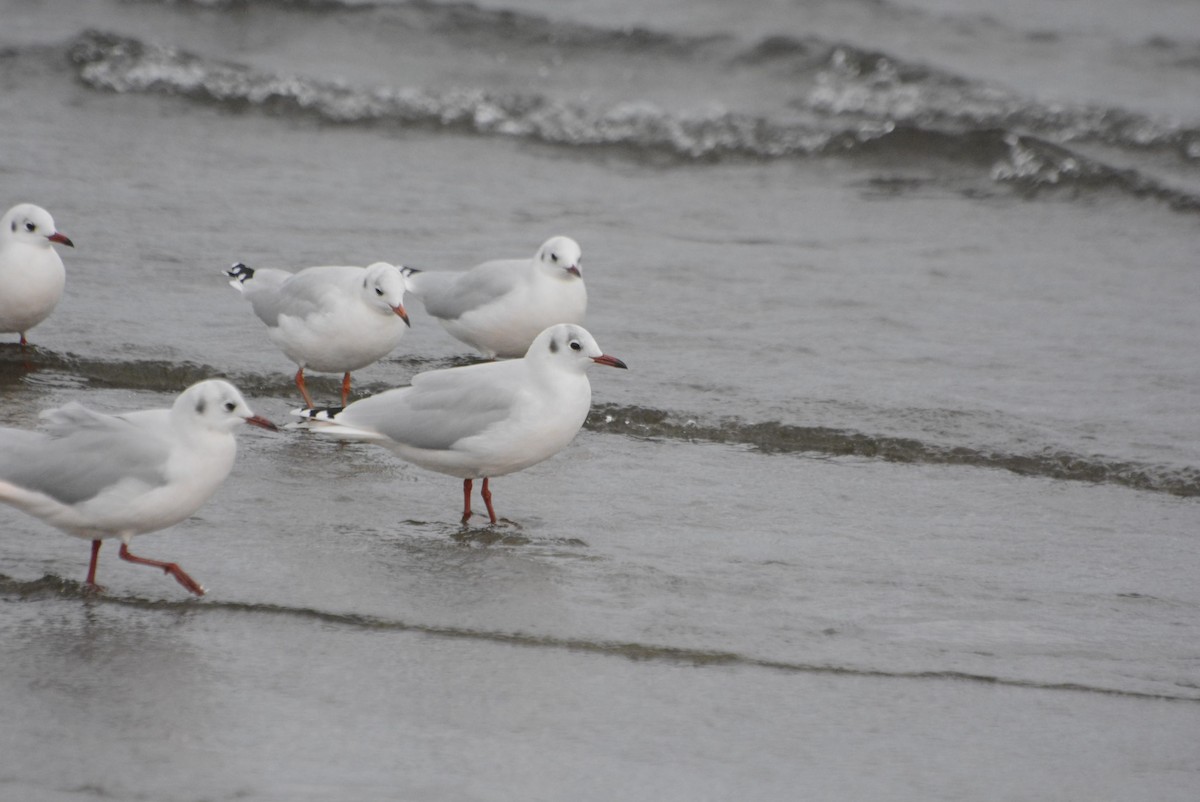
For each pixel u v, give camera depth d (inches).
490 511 488.7
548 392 475.8
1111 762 354.9
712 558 464.1
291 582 433.7
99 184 877.8
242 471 523.8
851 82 1136.8
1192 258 824.9
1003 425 585.0
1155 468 546.3
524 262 643.5
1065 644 413.7
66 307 682.8
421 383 490.0
